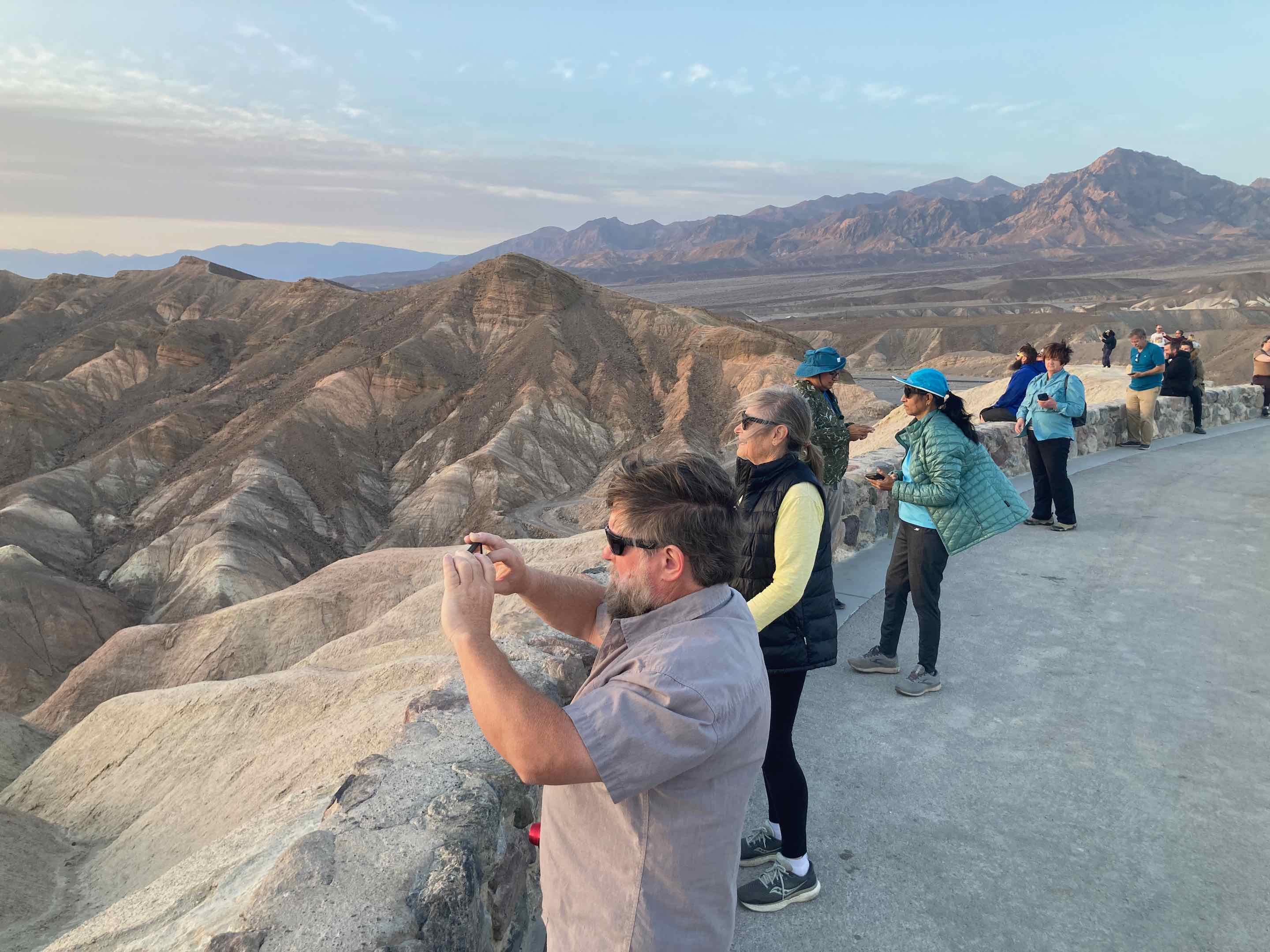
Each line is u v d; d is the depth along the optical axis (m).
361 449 83.06
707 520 1.37
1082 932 2.76
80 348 109.69
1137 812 3.45
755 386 86.25
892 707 4.44
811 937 2.75
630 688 1.25
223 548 62.66
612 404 88.06
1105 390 19.20
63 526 69.62
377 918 1.82
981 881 3.03
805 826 2.92
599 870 1.32
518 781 2.54
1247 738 4.05
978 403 22.14
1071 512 8.02
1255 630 5.45
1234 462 11.23
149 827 10.93
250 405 92.81
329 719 10.33
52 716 35.91
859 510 7.26
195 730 13.16
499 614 6.66
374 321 109.56
